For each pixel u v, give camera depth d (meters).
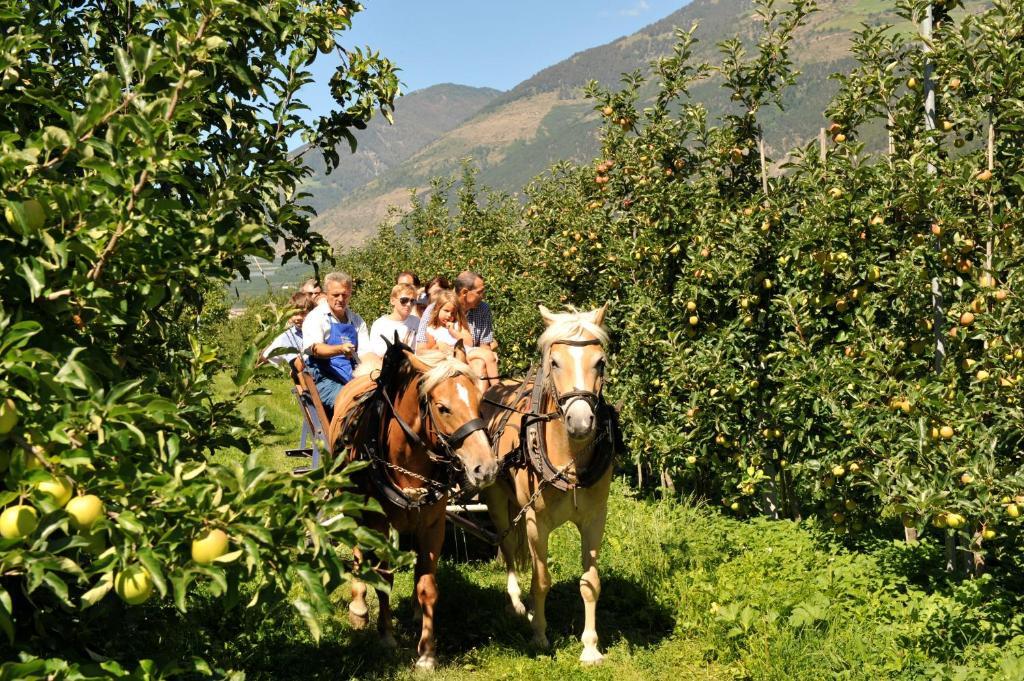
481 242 24.33
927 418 6.58
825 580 6.82
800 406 8.43
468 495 7.71
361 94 5.63
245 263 4.39
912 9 7.53
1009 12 6.63
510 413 6.66
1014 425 6.09
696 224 10.02
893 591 6.68
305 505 3.31
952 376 6.90
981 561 7.03
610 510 9.75
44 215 3.07
